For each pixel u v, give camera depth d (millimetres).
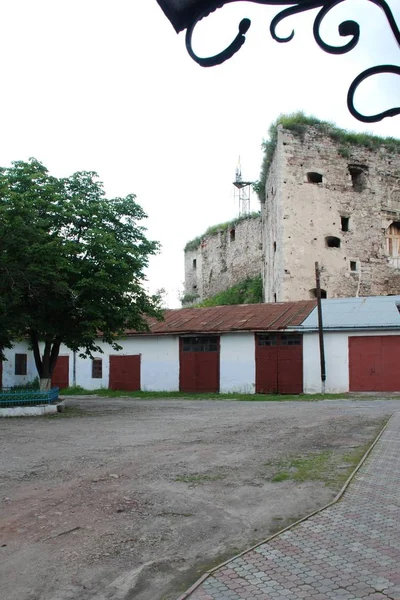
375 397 22000
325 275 34812
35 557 4914
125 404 21266
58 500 6688
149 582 4383
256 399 23062
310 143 36062
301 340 25719
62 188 19000
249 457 9055
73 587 4316
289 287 34000
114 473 8031
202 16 2211
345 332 24922
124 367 30328
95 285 16969
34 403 17188
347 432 11453
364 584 4055
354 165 37156
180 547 5113
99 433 12320
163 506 6359
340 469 7926
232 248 49312
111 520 5898
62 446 10508
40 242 16594
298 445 10062
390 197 38000
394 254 37938
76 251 17453
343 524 5441
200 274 53375
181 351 28688
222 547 5090
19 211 15898
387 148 38344
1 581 4438
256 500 6543
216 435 11625
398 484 6918
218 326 27750
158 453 9586
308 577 4227
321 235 35281
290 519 5824
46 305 17641
